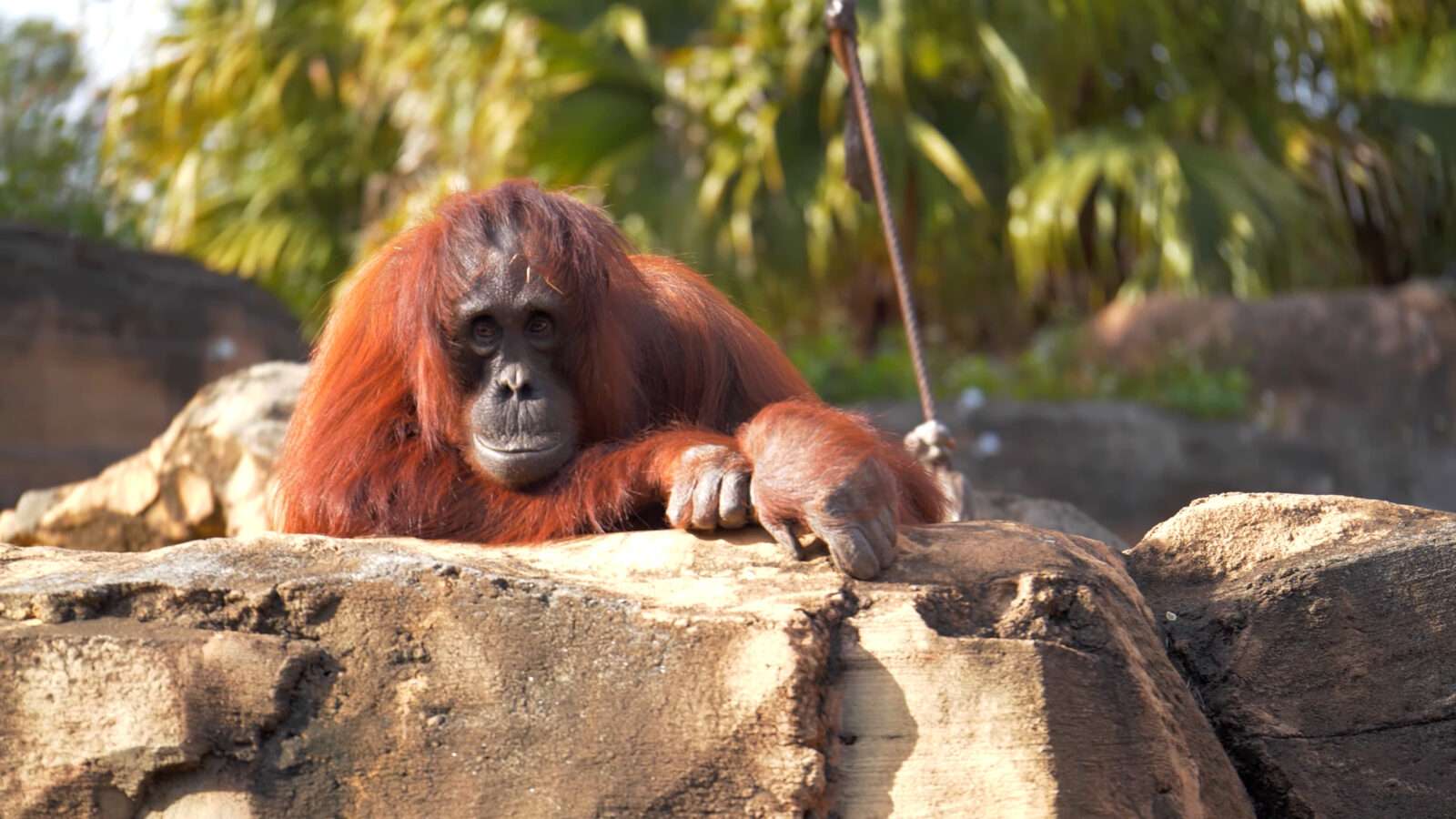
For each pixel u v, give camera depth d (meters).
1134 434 31.06
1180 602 8.20
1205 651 8.00
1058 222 34.69
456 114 35.81
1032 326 41.81
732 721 6.71
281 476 9.77
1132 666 7.19
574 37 34.34
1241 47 39.03
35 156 29.52
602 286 8.88
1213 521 8.45
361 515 8.99
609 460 8.43
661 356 9.99
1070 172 35.03
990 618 7.20
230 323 25.27
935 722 6.83
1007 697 6.80
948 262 36.94
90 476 23.08
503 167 33.84
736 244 34.34
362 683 6.97
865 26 33.94
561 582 7.15
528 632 6.96
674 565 7.44
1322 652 7.86
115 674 6.89
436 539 8.78
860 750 6.85
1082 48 36.53
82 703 6.90
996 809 6.68
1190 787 7.13
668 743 6.74
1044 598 7.23
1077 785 6.73
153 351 24.12
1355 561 7.95
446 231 8.71
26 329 22.75
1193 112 37.75
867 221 34.69
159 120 40.50
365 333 9.54
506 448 8.46
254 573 7.23
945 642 6.90
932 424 12.26
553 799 6.74
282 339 26.30
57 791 6.90
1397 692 7.77
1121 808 6.85
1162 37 37.50
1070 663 6.95
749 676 6.73
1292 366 34.09
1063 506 14.95
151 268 24.64
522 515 8.57
